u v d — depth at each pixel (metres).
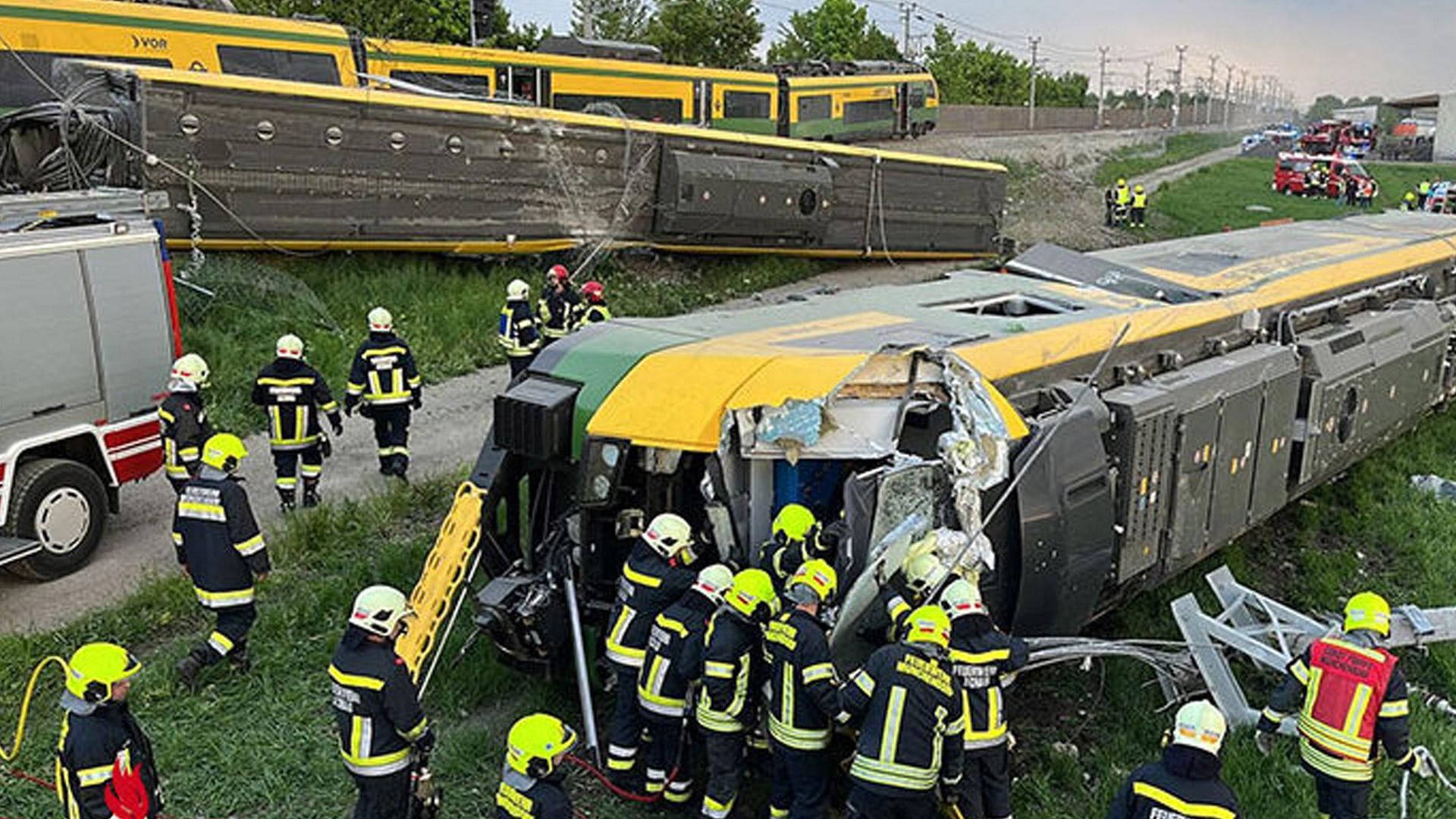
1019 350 7.64
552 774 5.00
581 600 7.07
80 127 14.91
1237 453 9.05
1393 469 13.28
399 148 17.14
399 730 5.43
